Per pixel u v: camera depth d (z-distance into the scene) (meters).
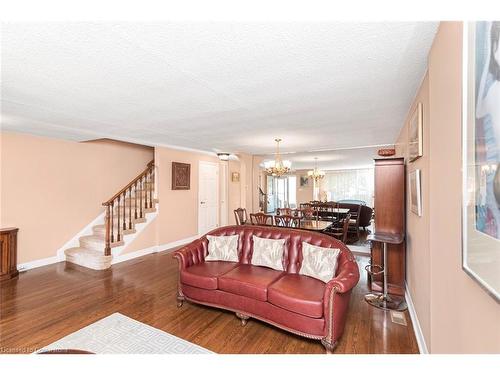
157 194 5.28
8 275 3.62
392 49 1.57
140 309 2.79
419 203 2.10
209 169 6.77
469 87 0.90
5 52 1.56
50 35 1.38
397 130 3.81
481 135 0.81
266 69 1.82
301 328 2.13
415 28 1.36
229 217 7.25
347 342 2.15
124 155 5.59
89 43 1.46
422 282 2.06
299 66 1.78
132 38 1.42
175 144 5.15
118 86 2.11
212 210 6.84
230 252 3.24
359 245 5.66
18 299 2.99
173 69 1.81
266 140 4.64
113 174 5.36
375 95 2.35
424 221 1.98
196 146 5.43
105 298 3.05
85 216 4.86
